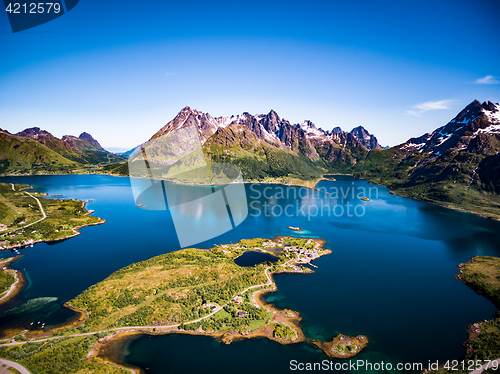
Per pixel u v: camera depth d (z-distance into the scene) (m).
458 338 87.12
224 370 73.38
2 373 65.69
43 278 117.81
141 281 106.62
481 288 115.19
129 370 71.75
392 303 105.06
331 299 106.50
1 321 89.62
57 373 67.62
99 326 86.00
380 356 79.19
